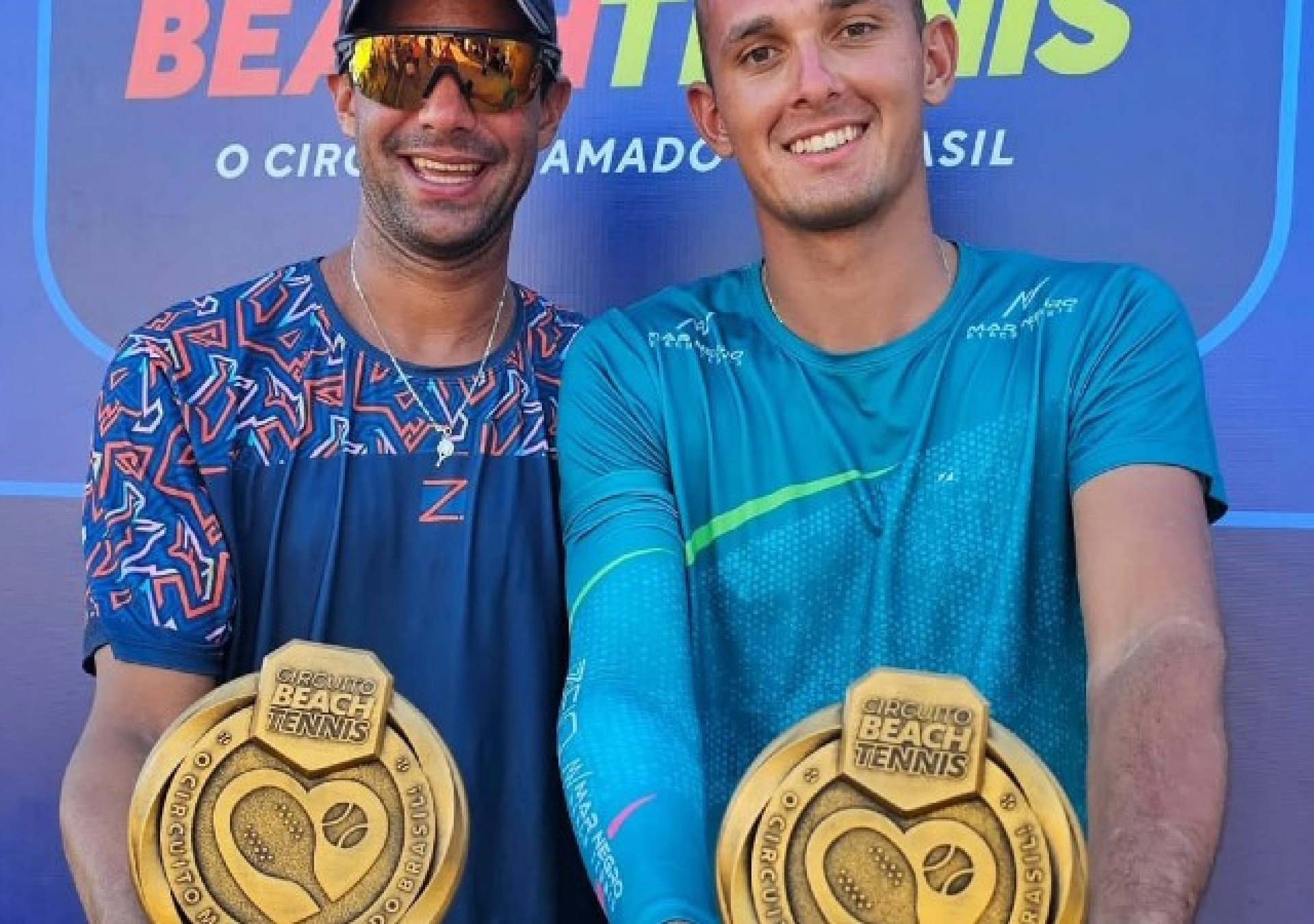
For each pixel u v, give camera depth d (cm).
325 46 262
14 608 263
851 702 142
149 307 264
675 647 178
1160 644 166
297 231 263
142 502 214
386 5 221
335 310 228
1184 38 242
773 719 193
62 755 261
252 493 219
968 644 190
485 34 218
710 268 255
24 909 261
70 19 266
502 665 217
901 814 140
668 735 165
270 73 263
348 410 222
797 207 193
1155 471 182
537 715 216
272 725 150
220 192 264
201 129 264
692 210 255
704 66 212
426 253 222
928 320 199
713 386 201
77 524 263
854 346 200
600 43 257
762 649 195
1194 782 153
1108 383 189
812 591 194
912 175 197
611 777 160
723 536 197
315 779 150
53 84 266
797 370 200
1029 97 246
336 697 151
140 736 203
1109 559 177
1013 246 246
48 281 265
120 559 212
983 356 196
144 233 265
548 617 219
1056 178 245
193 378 220
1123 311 192
